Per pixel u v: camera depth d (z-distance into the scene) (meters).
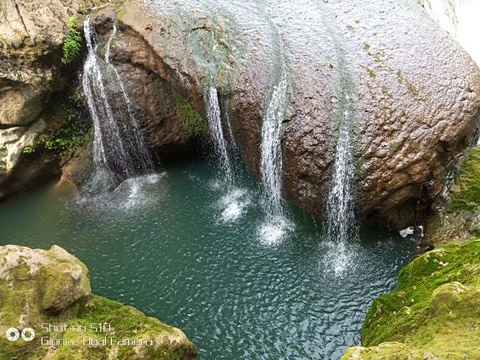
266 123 8.59
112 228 9.95
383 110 7.93
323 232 8.84
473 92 8.17
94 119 11.27
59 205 10.95
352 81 8.33
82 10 11.09
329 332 7.31
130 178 11.48
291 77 8.68
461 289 4.80
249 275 8.42
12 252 4.96
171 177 11.33
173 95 10.95
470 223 7.70
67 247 9.58
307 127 8.16
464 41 12.95
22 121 10.86
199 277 8.52
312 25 9.53
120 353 5.01
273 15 9.97
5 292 4.77
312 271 8.28
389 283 7.86
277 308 7.79
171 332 5.55
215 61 9.44
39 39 10.52
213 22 9.96
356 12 9.67
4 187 11.07
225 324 7.64
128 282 8.59
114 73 10.73
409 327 5.27
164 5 10.42
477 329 4.46
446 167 8.19
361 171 7.77
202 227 9.62
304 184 8.38
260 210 9.79
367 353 4.51
